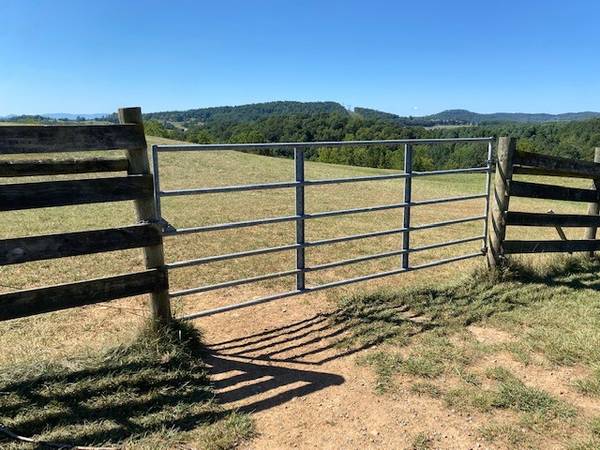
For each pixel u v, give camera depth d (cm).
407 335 413
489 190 562
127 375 320
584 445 268
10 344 389
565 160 585
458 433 283
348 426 290
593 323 430
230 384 337
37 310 313
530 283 542
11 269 614
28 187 303
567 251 609
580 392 324
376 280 592
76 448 259
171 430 278
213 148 376
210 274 621
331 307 486
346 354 383
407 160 502
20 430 269
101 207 1239
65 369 317
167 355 342
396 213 1247
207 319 459
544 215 582
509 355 376
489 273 548
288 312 475
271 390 330
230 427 284
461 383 336
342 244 819
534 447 269
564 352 375
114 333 416
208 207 1273
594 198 633
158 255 358
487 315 454
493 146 553
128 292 348
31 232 884
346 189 1820
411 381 340
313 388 333
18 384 298
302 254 454
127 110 333
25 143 301
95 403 294
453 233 968
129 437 271
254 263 678
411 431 285
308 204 1361
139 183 342
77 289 326
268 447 271
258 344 403
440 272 637
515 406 307
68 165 317
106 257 679
